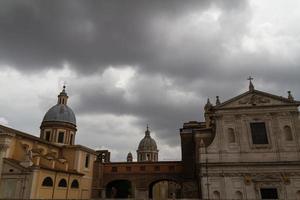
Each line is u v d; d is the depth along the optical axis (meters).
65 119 67.75
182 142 64.50
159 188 87.94
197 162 54.62
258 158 45.81
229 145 47.44
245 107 48.97
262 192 43.91
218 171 45.78
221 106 49.91
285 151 45.53
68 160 59.66
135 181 63.47
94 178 63.59
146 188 62.47
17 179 43.88
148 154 114.56
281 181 43.75
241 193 44.19
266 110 48.34
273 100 48.75
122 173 64.44
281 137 46.44
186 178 60.06
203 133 55.91
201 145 48.25
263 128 47.72
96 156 67.88
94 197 61.81
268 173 44.44
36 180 43.62
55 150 60.38
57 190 49.19
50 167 49.75
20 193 42.75
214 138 48.41
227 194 44.22
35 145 54.41
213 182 45.28
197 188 54.19
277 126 47.19
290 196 42.88
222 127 48.75
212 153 47.41
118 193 71.75
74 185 55.56
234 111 49.25
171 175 62.59
